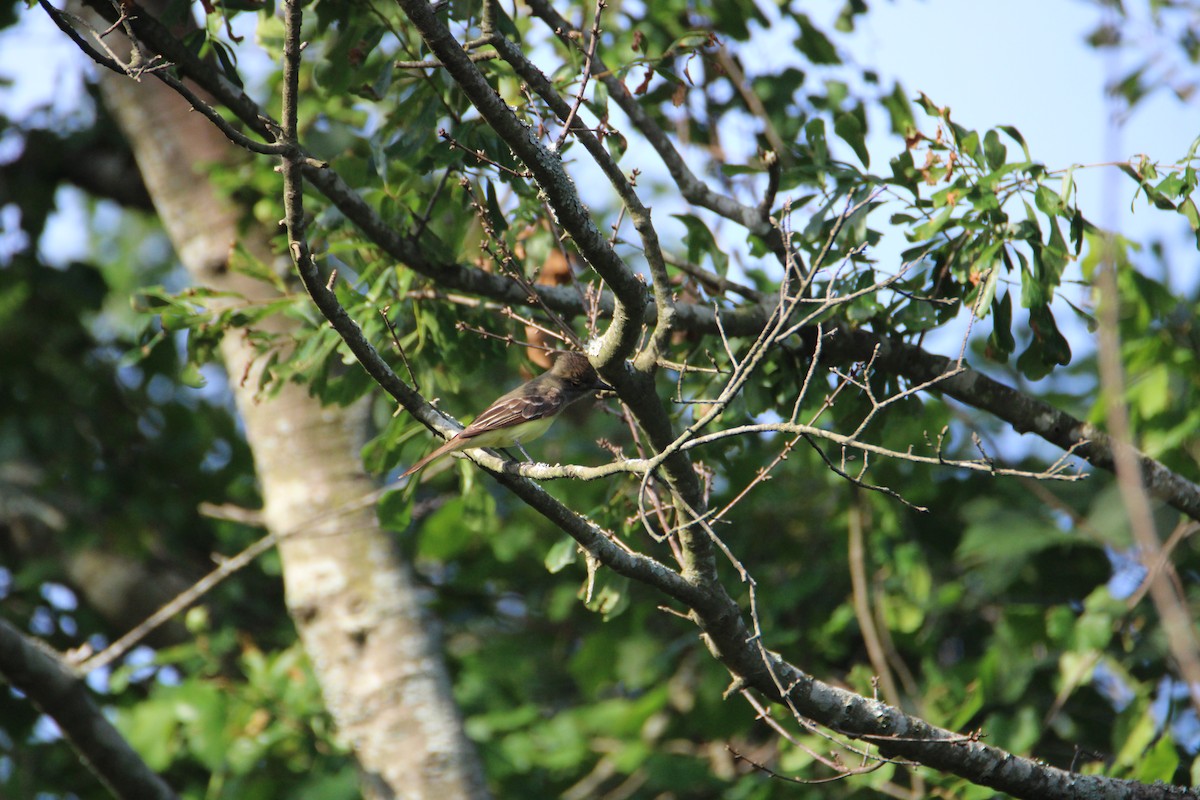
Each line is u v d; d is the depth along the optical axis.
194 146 14.35
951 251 10.31
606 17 13.42
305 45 7.48
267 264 13.59
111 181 18.17
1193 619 12.40
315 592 13.63
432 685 13.48
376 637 13.45
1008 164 9.78
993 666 12.70
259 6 10.59
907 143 10.16
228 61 10.08
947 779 10.25
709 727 14.32
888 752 8.83
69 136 17.97
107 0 9.45
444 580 17.77
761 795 12.29
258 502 18.64
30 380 18.56
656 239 8.14
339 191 9.87
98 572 17.91
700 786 14.23
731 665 8.54
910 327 10.46
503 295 10.59
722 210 11.12
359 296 10.77
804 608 14.86
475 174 10.55
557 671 17.03
